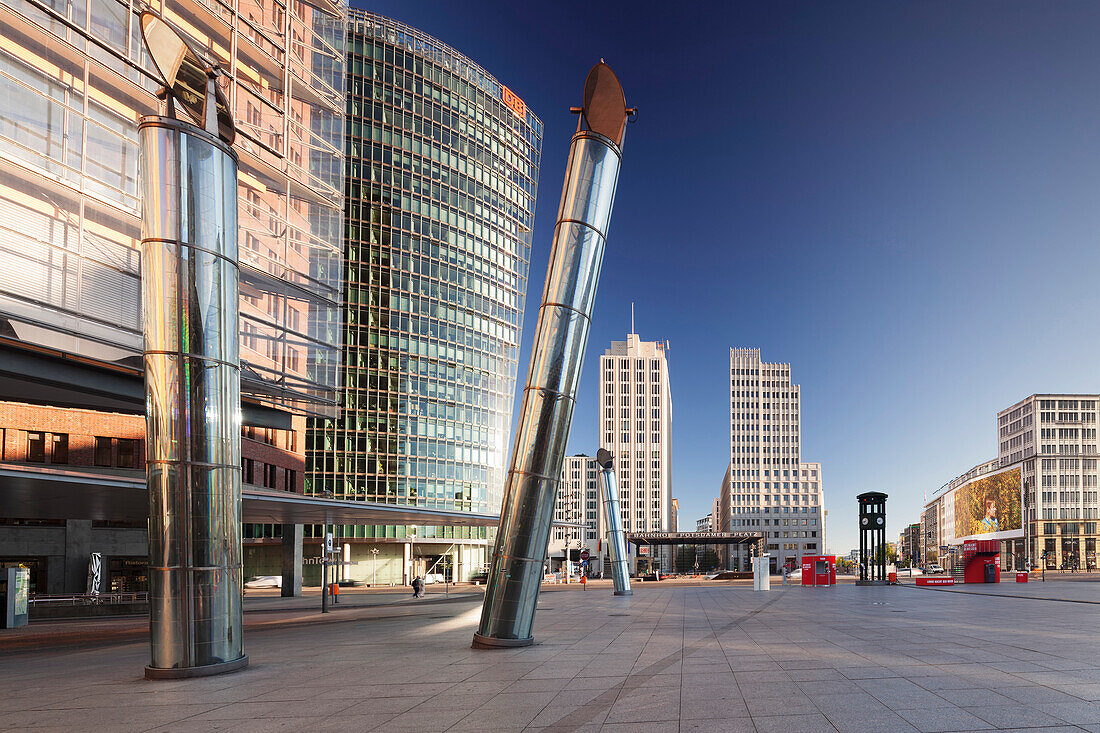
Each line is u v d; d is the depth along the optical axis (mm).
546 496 16406
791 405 192000
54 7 26969
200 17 34531
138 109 29938
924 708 8750
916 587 47250
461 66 96438
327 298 40375
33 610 32062
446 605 37312
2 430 40750
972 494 167250
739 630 18859
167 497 12992
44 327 24188
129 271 28109
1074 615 22688
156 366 13344
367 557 82375
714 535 101312
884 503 54750
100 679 12797
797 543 185125
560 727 8242
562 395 16719
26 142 25188
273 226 37531
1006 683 10227
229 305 14344
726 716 8578
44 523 44125
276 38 40031
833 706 8969
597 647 15500
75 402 28578
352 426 82375
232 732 8352
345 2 47469
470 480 90062
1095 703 8906
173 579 12766
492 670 12469
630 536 102375
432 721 8656
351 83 86812
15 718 9398
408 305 87438
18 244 24203
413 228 89062
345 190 85062
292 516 39719
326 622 26484
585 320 17281
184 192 13844
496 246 98500
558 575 83812
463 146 95375
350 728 8398
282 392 32625
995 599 32375
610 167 17672
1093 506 139000
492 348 95875
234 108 36625
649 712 8867
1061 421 142375
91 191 27281
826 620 21562
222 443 13656
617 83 17562
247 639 19891
